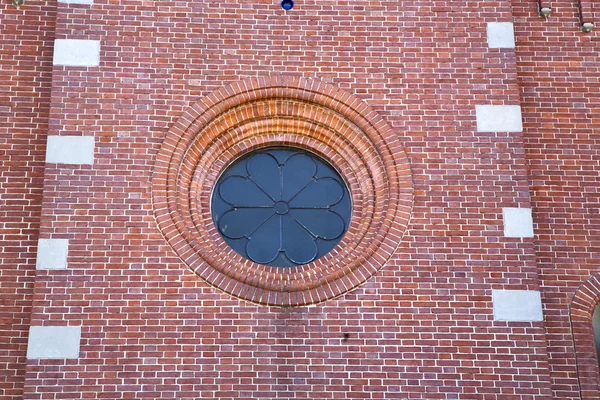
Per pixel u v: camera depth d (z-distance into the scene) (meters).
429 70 13.44
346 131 13.28
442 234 12.61
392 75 13.40
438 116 13.20
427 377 11.91
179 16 13.50
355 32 13.60
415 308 12.23
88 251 12.26
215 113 13.10
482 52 13.55
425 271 12.43
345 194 13.23
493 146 13.08
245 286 12.23
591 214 13.36
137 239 12.37
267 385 11.79
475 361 12.01
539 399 11.84
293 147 13.43
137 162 12.73
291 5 13.70
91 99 12.98
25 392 11.59
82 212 12.44
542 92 14.03
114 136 12.84
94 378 11.70
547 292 12.92
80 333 11.88
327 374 11.87
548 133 13.80
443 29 13.67
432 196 12.80
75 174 12.59
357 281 12.30
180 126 12.96
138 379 11.72
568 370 12.48
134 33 13.36
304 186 13.27
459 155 13.02
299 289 12.25
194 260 12.30
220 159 13.24
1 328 12.51
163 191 12.60
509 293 12.34
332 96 13.23
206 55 13.34
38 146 13.46
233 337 11.98
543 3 14.46
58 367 11.72
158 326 11.98
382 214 12.81
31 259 12.88
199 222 12.70
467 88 13.37
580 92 14.05
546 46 14.29
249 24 13.55
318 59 13.44
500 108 13.27
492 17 13.75
